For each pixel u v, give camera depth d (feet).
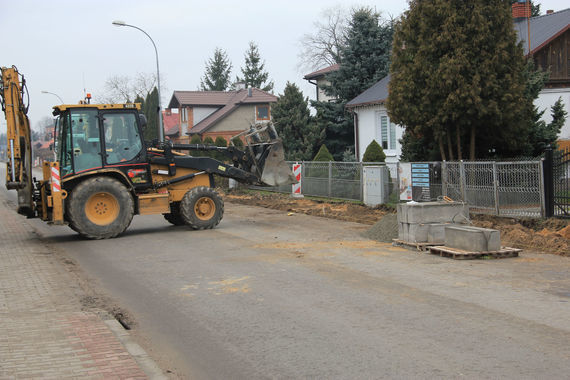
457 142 51.21
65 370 15.98
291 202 67.82
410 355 16.98
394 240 37.68
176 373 16.42
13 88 42.60
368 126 89.92
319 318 21.11
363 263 31.37
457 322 20.10
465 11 48.06
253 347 18.29
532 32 77.25
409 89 50.83
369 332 19.27
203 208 47.09
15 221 56.90
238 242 39.70
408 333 19.03
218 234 43.93
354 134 102.37
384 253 34.47
